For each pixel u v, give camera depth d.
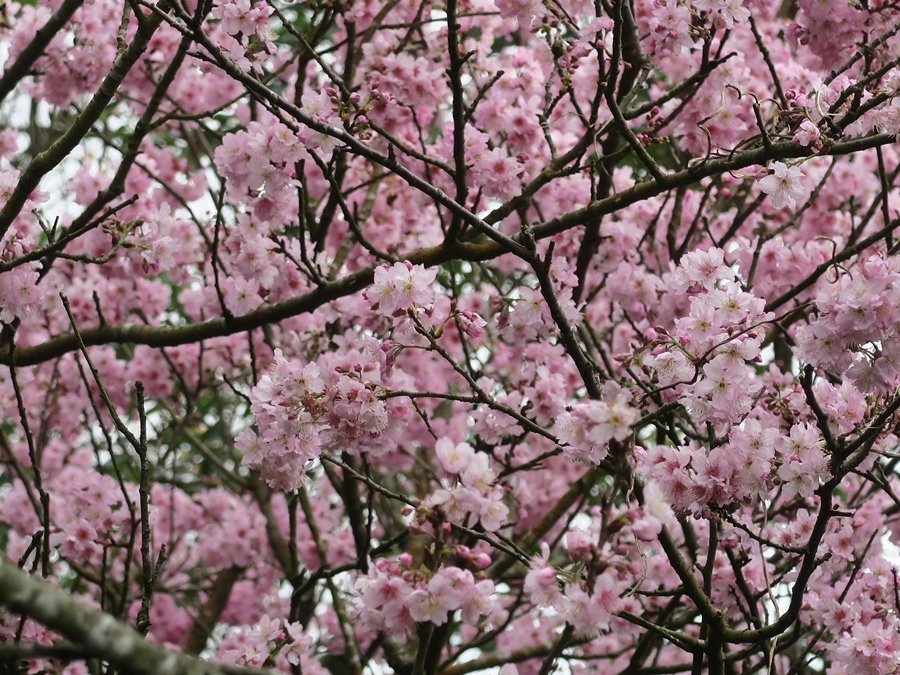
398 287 3.47
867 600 3.91
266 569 7.10
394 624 2.72
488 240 4.88
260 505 6.55
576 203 5.47
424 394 3.46
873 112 3.89
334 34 7.13
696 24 4.14
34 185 4.07
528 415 4.54
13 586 1.86
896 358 3.26
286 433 3.52
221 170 4.17
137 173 5.98
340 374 3.53
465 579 2.65
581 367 3.40
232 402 8.09
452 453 2.75
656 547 4.12
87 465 7.20
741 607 3.99
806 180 5.89
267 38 4.05
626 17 4.70
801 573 3.30
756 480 3.28
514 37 7.13
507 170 4.28
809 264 5.12
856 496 4.89
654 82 6.62
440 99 4.90
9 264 3.90
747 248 4.95
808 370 3.18
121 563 6.67
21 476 5.34
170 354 6.73
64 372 6.81
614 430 2.67
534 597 2.59
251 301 4.95
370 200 6.06
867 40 4.56
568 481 6.56
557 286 4.24
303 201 4.39
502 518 2.74
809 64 5.94
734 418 3.27
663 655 6.02
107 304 6.36
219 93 6.46
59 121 8.13
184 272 5.77
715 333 3.30
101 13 5.54
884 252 4.02
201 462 8.35
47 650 1.98
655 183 4.12
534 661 6.20
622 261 5.31
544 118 4.60
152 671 1.94
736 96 5.01
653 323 5.19
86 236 5.68
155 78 5.98
